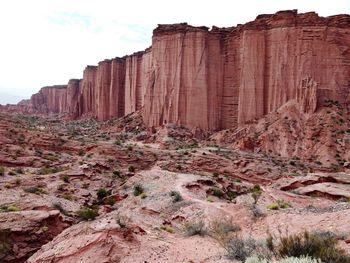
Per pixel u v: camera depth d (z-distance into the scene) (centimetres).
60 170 4356
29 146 5622
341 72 6731
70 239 1353
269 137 6359
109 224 1399
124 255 1209
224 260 1082
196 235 1548
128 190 3700
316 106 6588
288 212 1662
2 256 1662
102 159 5300
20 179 3528
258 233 1438
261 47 7312
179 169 4988
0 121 6197
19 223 1853
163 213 2397
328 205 1739
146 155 5750
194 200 2708
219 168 5091
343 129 6103
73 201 3128
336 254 863
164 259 1192
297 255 897
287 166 5150
